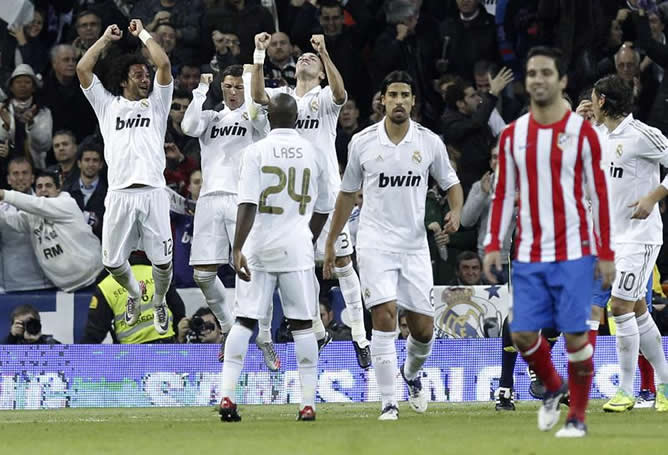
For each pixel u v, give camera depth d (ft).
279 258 102.83
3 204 154.71
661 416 108.99
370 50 191.72
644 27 185.06
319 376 142.20
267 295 103.96
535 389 122.21
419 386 116.98
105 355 143.23
